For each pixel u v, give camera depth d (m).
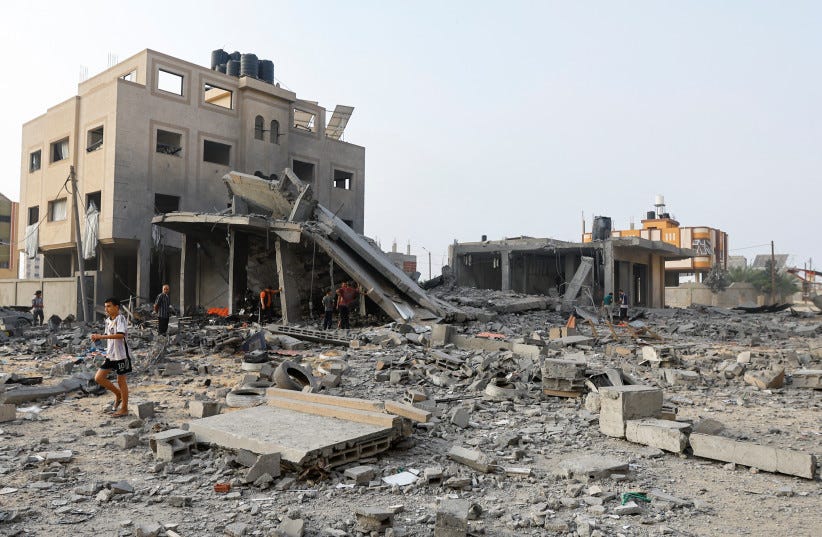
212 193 34.06
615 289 41.28
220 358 14.86
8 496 5.38
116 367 8.77
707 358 15.53
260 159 36.22
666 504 5.24
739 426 8.48
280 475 5.87
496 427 8.23
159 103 31.98
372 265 24.67
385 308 22.73
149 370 12.88
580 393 10.01
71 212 33.22
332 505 5.22
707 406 9.95
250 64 36.94
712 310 34.09
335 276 25.66
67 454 6.55
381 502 5.31
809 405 9.99
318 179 40.34
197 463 6.27
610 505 5.28
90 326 22.72
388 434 6.68
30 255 36.22
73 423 8.36
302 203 25.06
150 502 5.25
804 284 64.88
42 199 35.69
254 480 5.66
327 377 11.23
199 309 27.31
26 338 19.77
